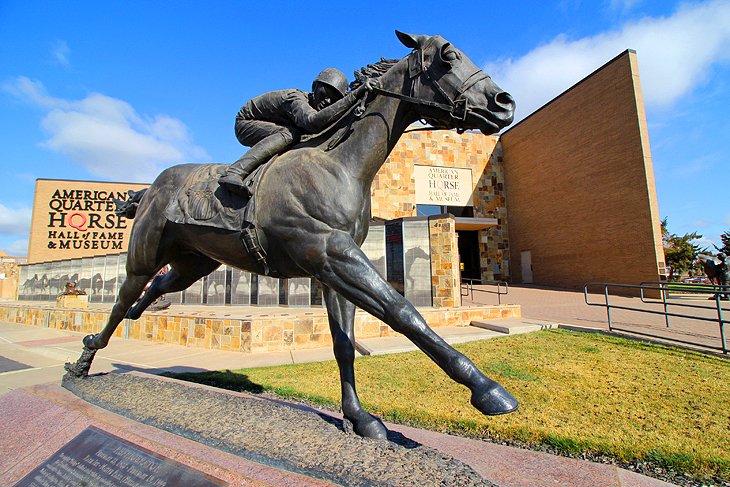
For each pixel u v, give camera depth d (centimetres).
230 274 1480
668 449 312
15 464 240
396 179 2520
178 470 200
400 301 204
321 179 240
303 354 745
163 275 379
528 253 2561
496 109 223
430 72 234
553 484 215
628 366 556
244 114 307
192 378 549
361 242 264
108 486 204
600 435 339
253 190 260
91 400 302
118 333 1009
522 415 388
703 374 509
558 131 2333
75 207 3056
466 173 2689
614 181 1978
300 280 1345
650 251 1786
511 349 686
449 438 284
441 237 1170
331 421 251
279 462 195
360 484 176
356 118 251
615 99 1977
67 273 2005
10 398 326
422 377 534
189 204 288
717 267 1448
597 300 1595
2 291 2989
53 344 935
